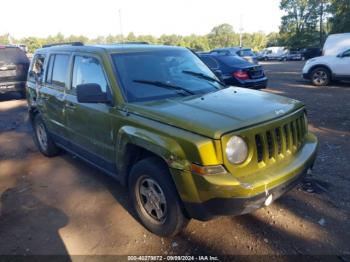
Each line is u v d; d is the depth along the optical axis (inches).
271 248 126.0
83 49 175.5
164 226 132.0
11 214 162.4
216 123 114.9
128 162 145.3
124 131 136.7
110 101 149.4
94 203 167.6
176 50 183.3
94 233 142.7
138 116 134.6
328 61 518.6
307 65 544.7
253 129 115.5
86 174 204.4
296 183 128.6
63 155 241.4
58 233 144.3
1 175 212.1
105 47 167.5
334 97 419.8
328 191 164.6
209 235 135.9
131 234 140.3
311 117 316.5
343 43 585.9
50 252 132.3
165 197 127.0
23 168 221.8
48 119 215.0
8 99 521.0
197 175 111.0
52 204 169.6
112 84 149.5
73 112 178.7
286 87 534.3
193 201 115.5
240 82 421.1
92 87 144.6
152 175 129.2
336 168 190.5
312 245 126.4
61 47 205.6
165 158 118.6
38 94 223.6
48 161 231.6
